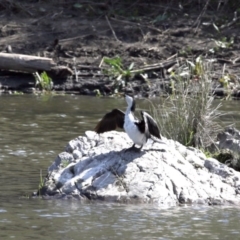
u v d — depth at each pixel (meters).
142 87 59.12
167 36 67.12
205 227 26.05
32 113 49.75
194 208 28.39
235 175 30.88
